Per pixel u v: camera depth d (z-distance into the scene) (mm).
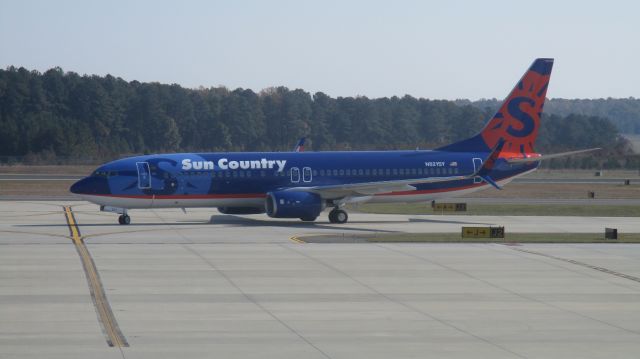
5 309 45188
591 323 43125
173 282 54219
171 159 99438
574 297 50375
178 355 35812
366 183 101938
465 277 57281
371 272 58969
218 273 58000
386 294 50750
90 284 53156
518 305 47750
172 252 69000
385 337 39625
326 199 101938
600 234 87625
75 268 59656
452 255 68312
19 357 35156
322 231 89625
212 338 39062
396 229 93438
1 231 86688
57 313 44250
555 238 82125
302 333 40312
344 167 105062
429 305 47500
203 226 94375
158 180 97438
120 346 37281
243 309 45906
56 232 85938
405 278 56594
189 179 98875
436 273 58875
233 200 101312
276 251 70000
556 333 40781
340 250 70875
